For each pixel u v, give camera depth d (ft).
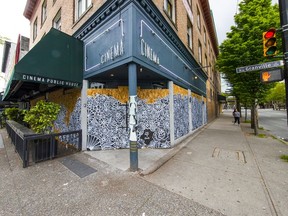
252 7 34.37
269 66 16.42
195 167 16.03
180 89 28.91
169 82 24.52
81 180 13.34
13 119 40.37
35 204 10.16
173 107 24.97
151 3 18.19
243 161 17.52
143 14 17.78
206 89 56.39
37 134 17.62
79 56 22.13
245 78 34.76
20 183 12.84
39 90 30.86
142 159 18.20
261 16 32.40
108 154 20.08
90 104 22.20
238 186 12.14
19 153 19.47
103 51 19.26
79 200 10.57
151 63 18.95
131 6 15.93
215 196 10.89
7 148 23.63
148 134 23.09
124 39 16.44
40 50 17.79
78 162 17.47
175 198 10.70
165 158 18.45
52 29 19.03
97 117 22.16
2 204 10.16
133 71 15.98
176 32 27.45
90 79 22.68
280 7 16.17
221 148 23.12
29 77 16.78
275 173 14.33
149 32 18.88
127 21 16.22
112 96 22.58
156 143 23.12
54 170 15.40
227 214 9.11
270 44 15.34
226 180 13.14
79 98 22.99
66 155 19.72
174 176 14.02
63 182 13.00
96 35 20.52
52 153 18.42
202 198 10.68
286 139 31.32
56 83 19.17
